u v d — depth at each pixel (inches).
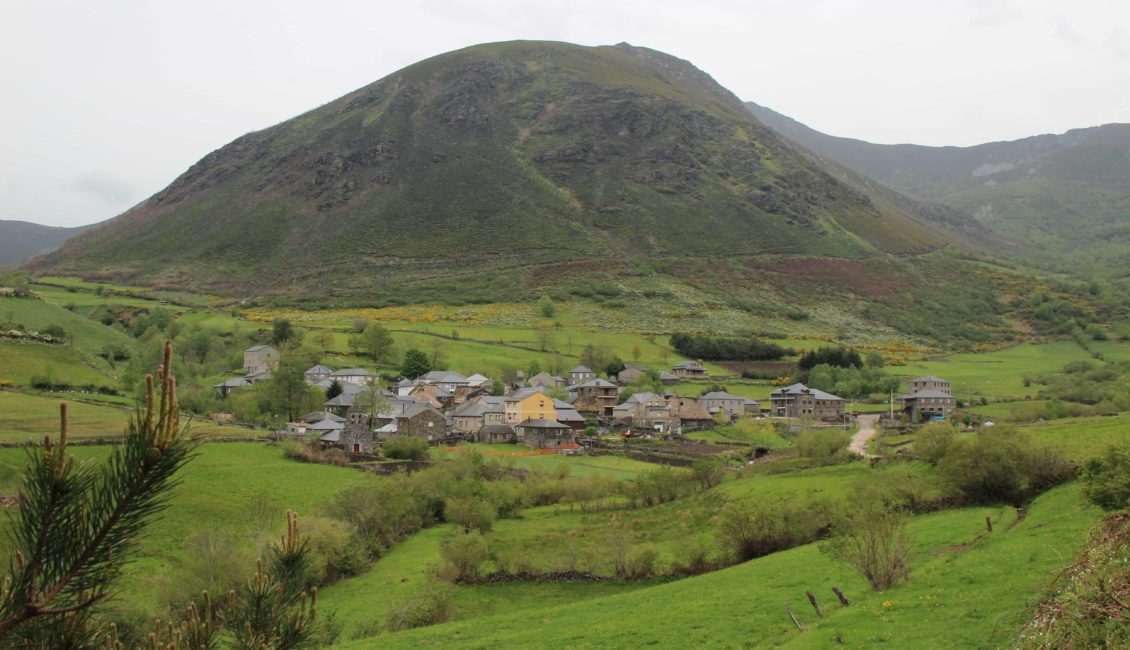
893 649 1378.0
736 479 4138.8
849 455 4084.6
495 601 2679.6
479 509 3595.0
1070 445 3078.2
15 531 389.4
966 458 2726.4
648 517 3688.5
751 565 2484.0
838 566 2175.2
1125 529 1008.2
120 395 5201.8
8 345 5674.2
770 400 7795.3
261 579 613.9
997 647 1209.4
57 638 449.7
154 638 561.3
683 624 1892.2
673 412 6875.0
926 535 2310.5
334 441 5019.7
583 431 6520.7
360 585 2790.4
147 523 408.8
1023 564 1697.8
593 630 1971.0
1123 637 824.3
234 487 3538.4
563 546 3250.5
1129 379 5383.9
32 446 396.2
